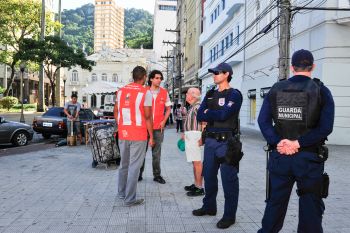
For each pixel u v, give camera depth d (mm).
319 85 3279
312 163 3244
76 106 13148
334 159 10625
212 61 36125
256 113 23500
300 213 3371
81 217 4871
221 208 5340
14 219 4777
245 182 7223
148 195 6070
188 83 51938
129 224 4605
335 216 5055
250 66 24984
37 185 6715
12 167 8586
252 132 21609
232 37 29031
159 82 6926
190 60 50750
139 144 5340
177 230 4410
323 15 14609
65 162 9375
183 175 7836
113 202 5609
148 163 9516
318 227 3297
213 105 4586
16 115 35250
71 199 5770
